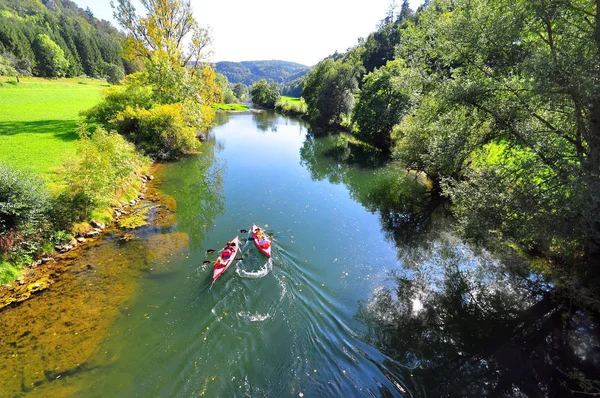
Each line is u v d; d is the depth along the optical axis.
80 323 9.78
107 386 7.87
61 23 138.50
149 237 15.36
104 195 16.52
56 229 13.80
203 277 12.25
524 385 8.81
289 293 11.66
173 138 30.80
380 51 72.50
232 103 100.00
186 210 19.06
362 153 37.91
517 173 12.25
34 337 9.13
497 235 12.77
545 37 12.88
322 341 9.74
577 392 8.59
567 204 9.80
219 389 7.95
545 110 12.34
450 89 13.81
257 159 32.88
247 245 14.62
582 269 11.84
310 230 17.53
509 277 13.84
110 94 32.12
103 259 13.25
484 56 14.02
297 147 40.38
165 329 9.73
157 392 7.79
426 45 17.19
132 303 10.77
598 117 10.22
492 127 13.71
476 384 8.77
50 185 16.03
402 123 28.50
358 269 14.16
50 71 93.88
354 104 50.97
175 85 34.28
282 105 88.75
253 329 9.90
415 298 12.39
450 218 20.22
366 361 9.21
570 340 10.42
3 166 12.04
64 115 38.75
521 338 10.53
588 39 10.39
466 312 11.75
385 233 17.95
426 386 8.60
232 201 21.11
